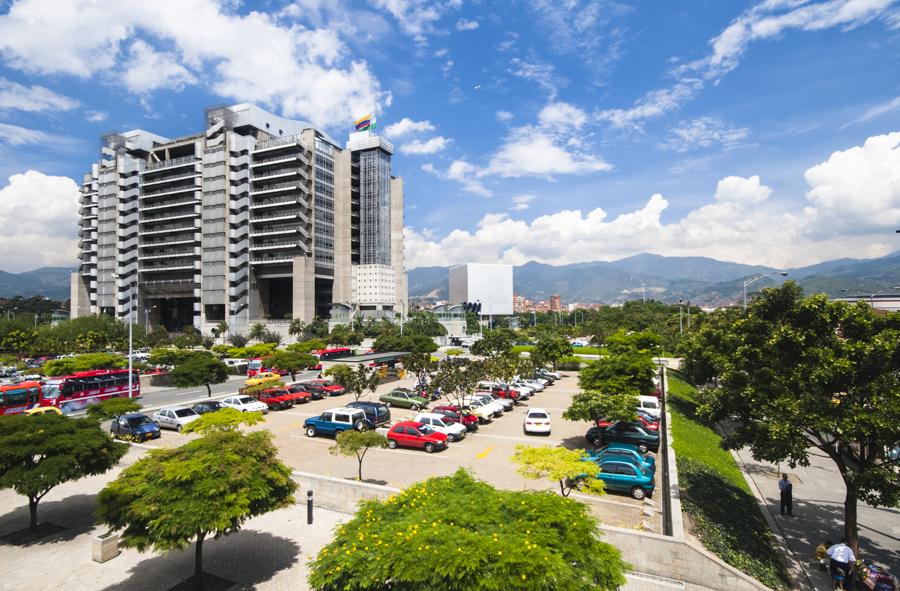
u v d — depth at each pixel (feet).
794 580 45.83
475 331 473.67
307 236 388.57
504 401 126.41
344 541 33.06
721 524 52.60
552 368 213.87
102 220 447.83
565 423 110.83
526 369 148.66
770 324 52.06
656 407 113.09
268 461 45.78
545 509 34.27
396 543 30.25
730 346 58.70
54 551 50.80
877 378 44.16
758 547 50.06
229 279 384.68
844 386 45.93
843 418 43.47
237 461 43.32
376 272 420.77
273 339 345.31
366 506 38.01
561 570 28.02
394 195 453.58
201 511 38.50
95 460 54.54
